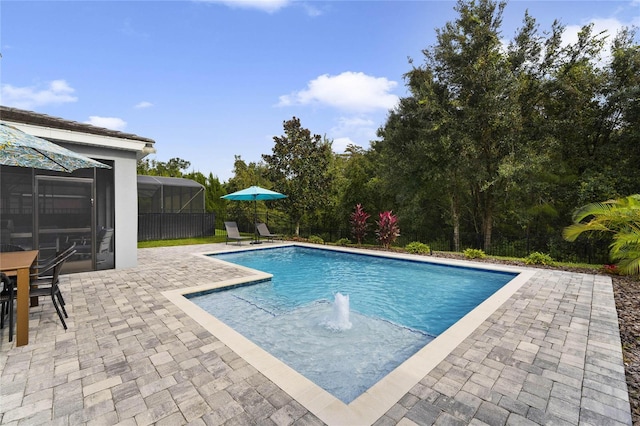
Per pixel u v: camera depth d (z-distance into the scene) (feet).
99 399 8.98
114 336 13.25
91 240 26.43
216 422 8.04
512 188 41.04
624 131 38.32
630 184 35.35
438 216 55.72
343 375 12.41
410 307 21.15
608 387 9.73
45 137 23.04
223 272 26.58
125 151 27.61
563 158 42.50
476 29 39.68
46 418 8.17
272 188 58.08
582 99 39.34
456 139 40.27
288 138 56.13
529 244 44.16
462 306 21.39
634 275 24.76
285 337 15.98
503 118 38.47
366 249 42.52
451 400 9.02
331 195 58.49
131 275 25.18
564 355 11.82
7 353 11.69
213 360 11.22
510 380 10.08
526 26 40.55
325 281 28.22
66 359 11.28
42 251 23.90
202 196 62.39
